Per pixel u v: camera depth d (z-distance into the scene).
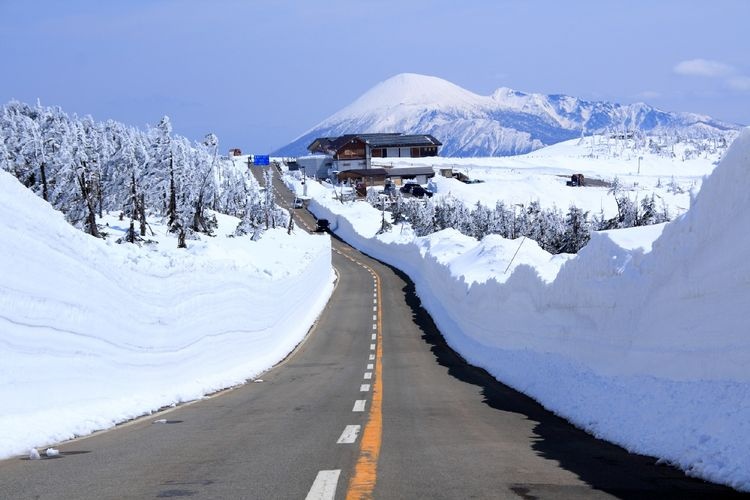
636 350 11.24
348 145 194.25
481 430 10.13
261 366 22.34
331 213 127.62
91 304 12.50
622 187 164.50
